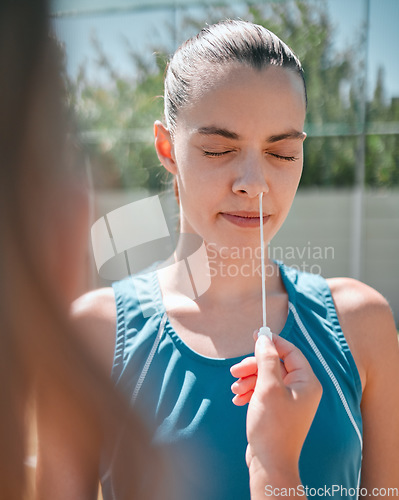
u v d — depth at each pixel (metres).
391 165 5.13
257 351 0.76
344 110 5.00
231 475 1.00
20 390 0.49
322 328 1.14
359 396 1.10
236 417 1.03
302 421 0.73
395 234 5.25
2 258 0.46
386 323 1.19
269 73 1.00
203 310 1.15
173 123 1.11
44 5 0.46
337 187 5.24
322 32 4.79
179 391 1.06
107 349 1.13
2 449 0.49
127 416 0.53
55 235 0.50
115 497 0.94
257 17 4.69
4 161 0.45
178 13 4.58
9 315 0.47
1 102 0.45
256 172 1.00
